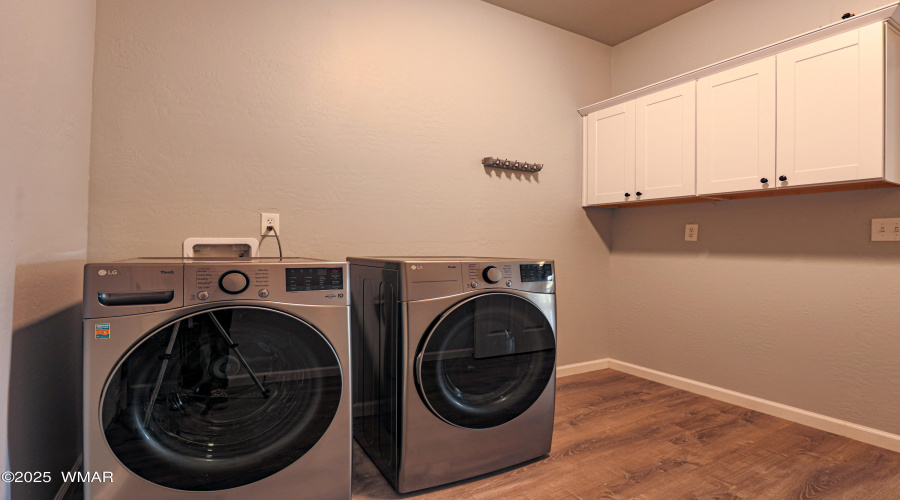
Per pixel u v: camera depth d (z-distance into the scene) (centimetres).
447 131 265
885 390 205
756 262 253
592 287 330
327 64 228
